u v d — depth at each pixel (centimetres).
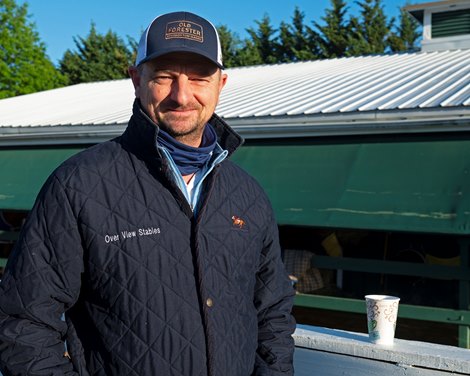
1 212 888
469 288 482
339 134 585
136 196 187
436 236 661
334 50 3119
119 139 200
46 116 844
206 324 186
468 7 1034
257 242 212
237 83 999
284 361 218
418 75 784
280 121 602
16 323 175
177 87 193
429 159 532
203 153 203
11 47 2914
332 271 713
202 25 197
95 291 182
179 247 188
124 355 178
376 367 320
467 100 534
